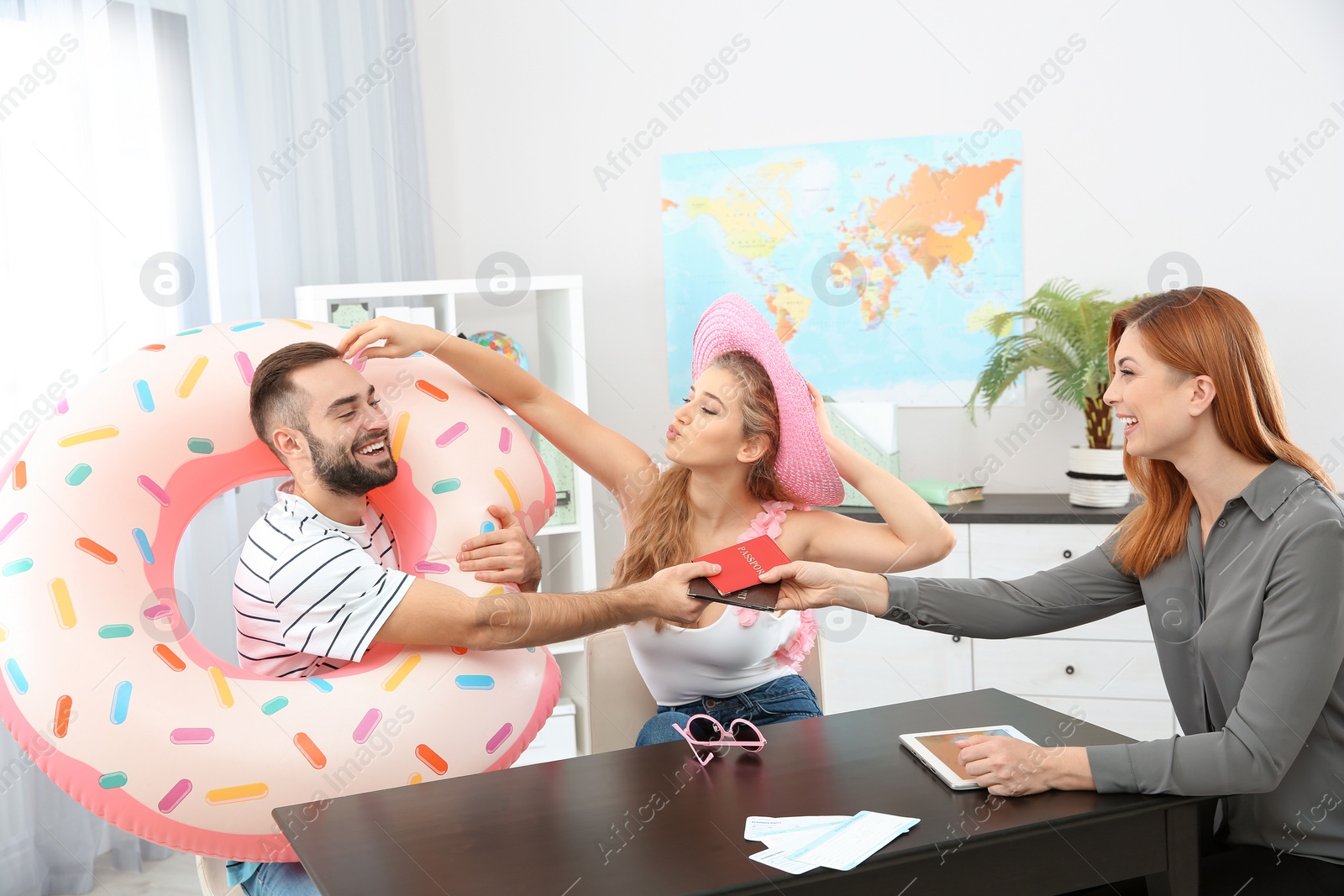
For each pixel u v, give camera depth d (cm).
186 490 158
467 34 330
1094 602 159
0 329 222
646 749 143
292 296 286
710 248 327
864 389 324
